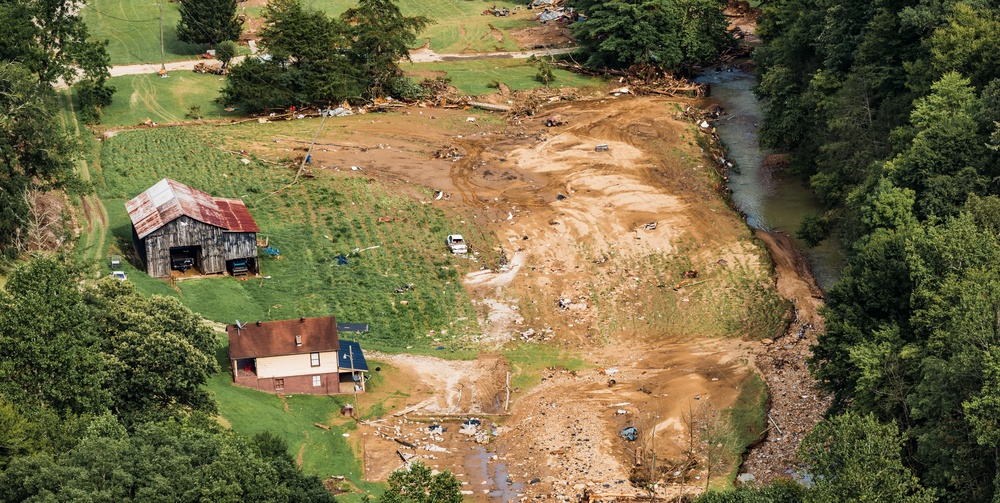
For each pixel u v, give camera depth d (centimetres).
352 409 7712
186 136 12156
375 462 7106
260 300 9125
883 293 6606
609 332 9094
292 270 9650
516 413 7894
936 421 5538
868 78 9794
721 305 9344
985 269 6100
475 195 11275
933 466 5419
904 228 7100
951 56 8919
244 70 13062
